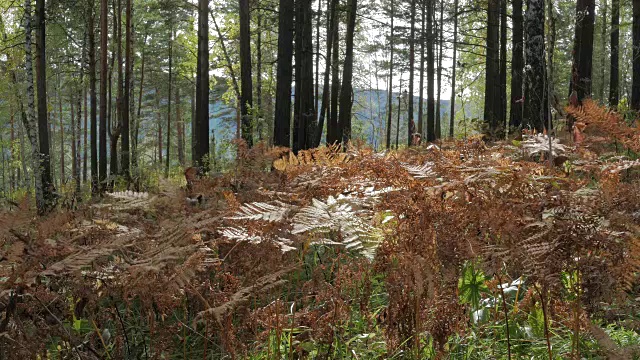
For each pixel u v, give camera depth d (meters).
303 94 19.59
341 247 3.24
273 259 2.66
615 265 2.14
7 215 2.21
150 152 64.75
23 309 2.29
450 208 2.54
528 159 3.69
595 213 2.18
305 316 2.86
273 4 26.45
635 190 2.36
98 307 2.80
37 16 19.14
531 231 2.32
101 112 22.33
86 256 2.10
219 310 2.25
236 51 35.38
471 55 36.00
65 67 33.75
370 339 2.99
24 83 29.17
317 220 2.31
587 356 2.65
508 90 37.06
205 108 16.97
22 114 27.67
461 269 2.66
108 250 2.15
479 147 3.86
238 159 4.75
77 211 3.44
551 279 2.13
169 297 2.41
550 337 2.88
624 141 3.05
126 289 2.35
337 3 21.17
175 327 2.80
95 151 23.78
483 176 2.38
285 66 15.37
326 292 2.94
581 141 3.43
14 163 38.50
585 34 11.88
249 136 16.73
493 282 2.78
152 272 2.35
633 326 2.60
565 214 2.19
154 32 39.84
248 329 2.83
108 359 2.69
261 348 2.92
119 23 24.42
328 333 2.78
